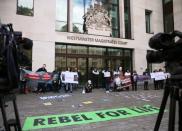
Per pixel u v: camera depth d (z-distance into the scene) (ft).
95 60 65.41
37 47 56.34
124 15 73.56
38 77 49.08
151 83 67.87
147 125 20.71
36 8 57.31
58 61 59.82
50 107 29.99
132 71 65.67
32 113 26.14
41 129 19.69
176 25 77.05
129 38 73.67
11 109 27.91
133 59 72.28
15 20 54.44
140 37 73.97
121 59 70.38
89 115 25.03
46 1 58.70
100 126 20.48
